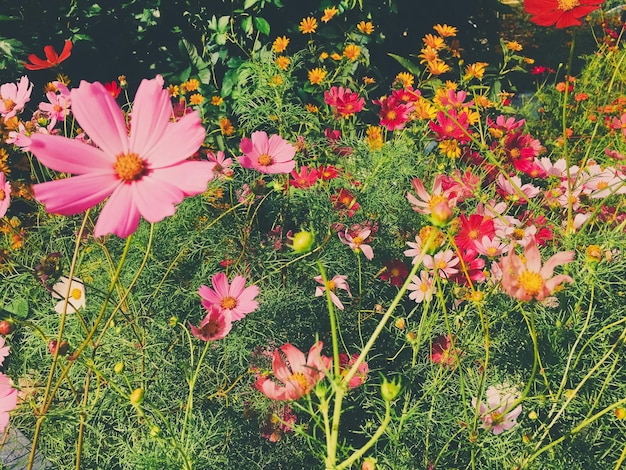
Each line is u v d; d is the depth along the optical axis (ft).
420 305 2.07
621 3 6.22
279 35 3.52
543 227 1.97
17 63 2.96
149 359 1.71
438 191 1.57
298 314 1.94
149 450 1.48
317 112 2.90
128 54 3.41
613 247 1.78
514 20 6.77
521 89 5.41
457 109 2.52
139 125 0.99
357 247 1.94
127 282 1.91
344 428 1.77
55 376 1.79
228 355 1.76
